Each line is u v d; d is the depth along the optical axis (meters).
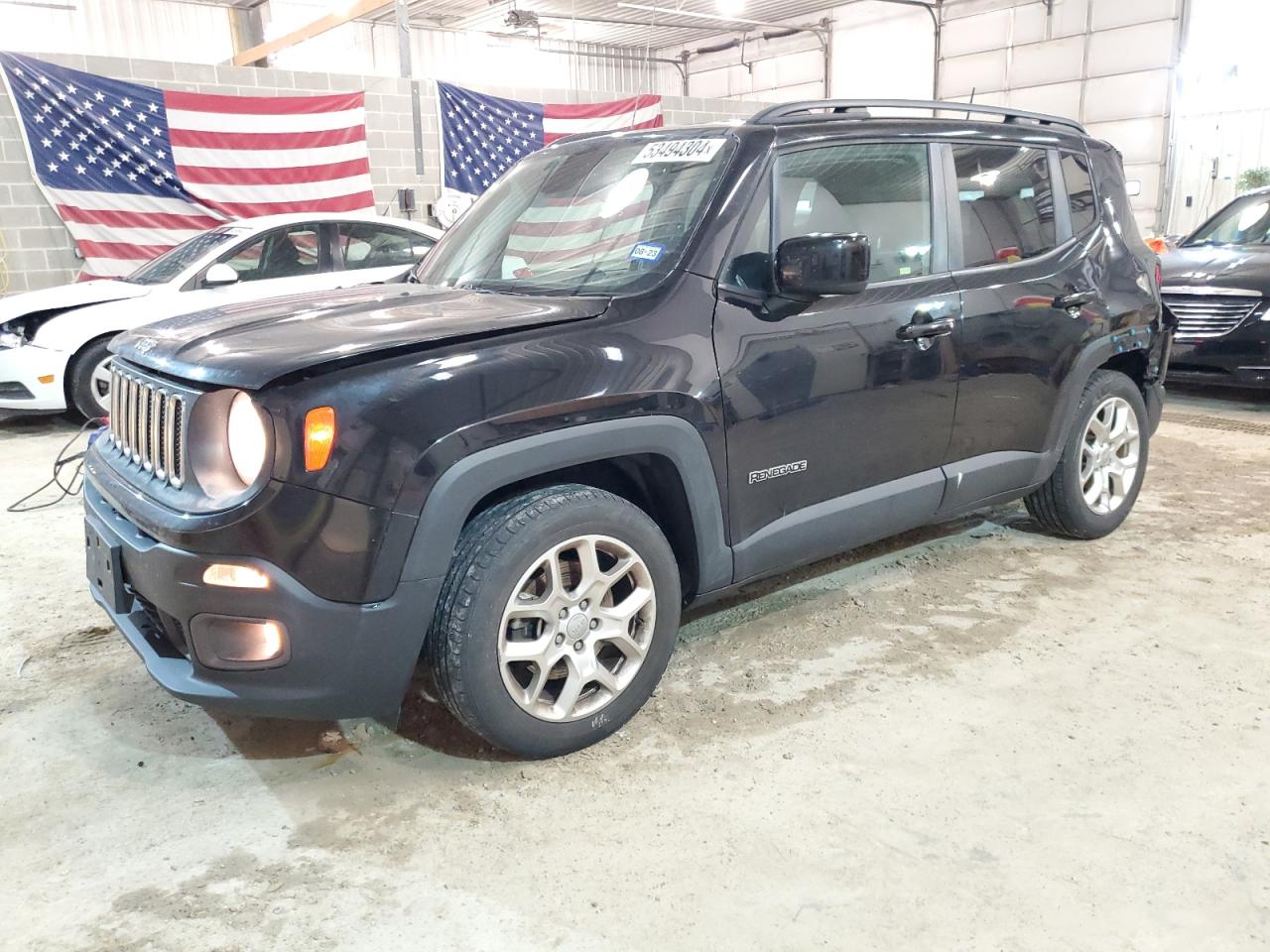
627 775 2.45
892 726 2.65
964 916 1.93
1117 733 2.60
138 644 2.37
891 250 3.07
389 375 2.16
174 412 2.28
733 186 2.74
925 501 3.24
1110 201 3.89
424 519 2.18
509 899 2.01
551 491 2.41
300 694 2.20
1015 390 3.43
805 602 3.50
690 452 2.56
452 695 2.34
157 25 17.42
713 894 2.01
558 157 3.41
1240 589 3.55
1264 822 2.21
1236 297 6.39
